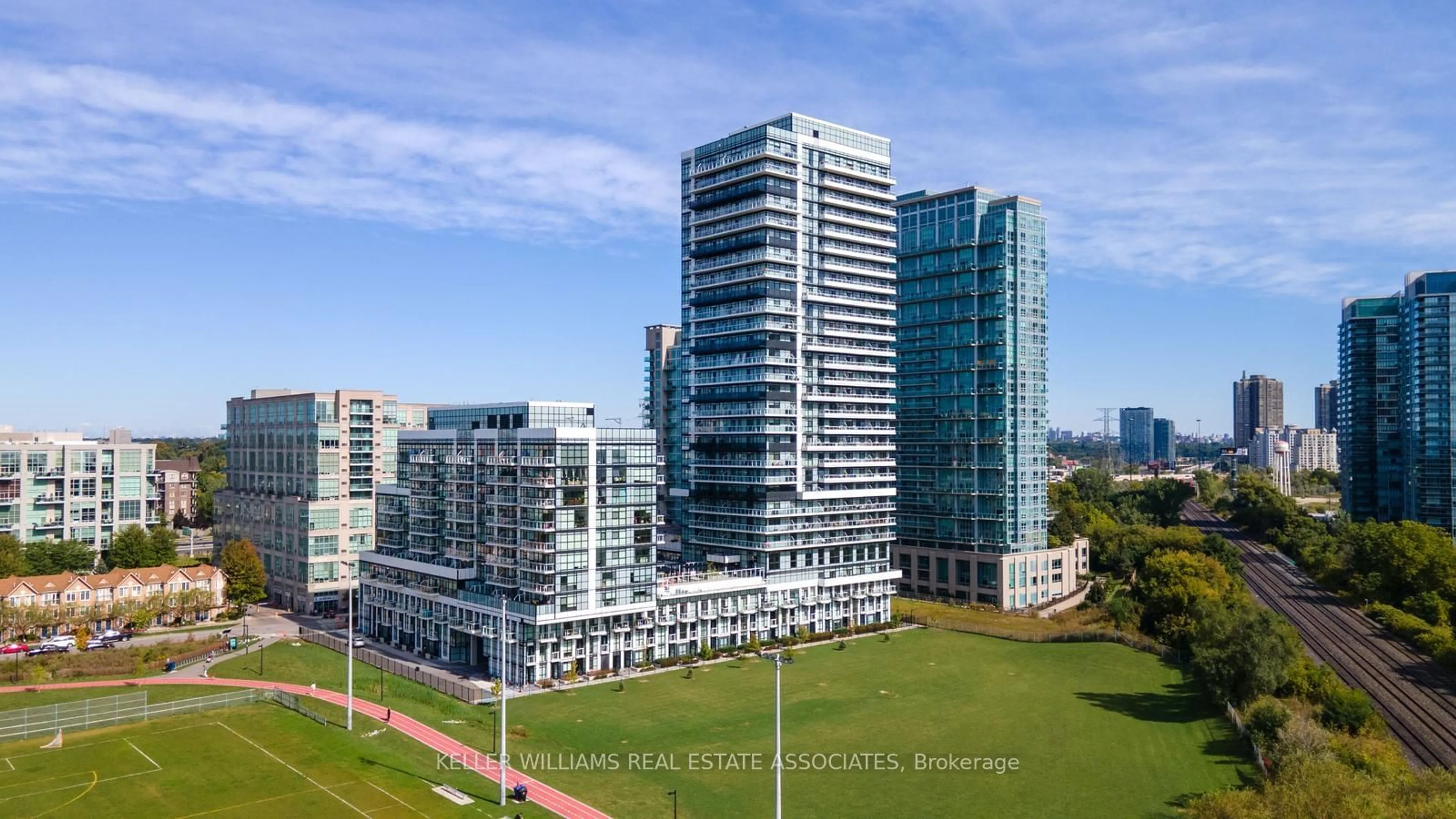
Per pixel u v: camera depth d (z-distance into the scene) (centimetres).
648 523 18550
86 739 13212
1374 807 9369
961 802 11375
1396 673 17975
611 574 17938
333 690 15925
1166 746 13512
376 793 11262
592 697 16025
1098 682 17300
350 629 13850
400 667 17538
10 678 16325
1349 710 13800
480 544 18638
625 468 18175
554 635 17088
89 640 19550
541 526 17112
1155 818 10875
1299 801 9788
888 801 11375
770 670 18138
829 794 11588
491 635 17525
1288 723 12725
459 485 19200
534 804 11012
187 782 11625
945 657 19425
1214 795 10712
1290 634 16338
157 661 17700
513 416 18750
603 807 10981
